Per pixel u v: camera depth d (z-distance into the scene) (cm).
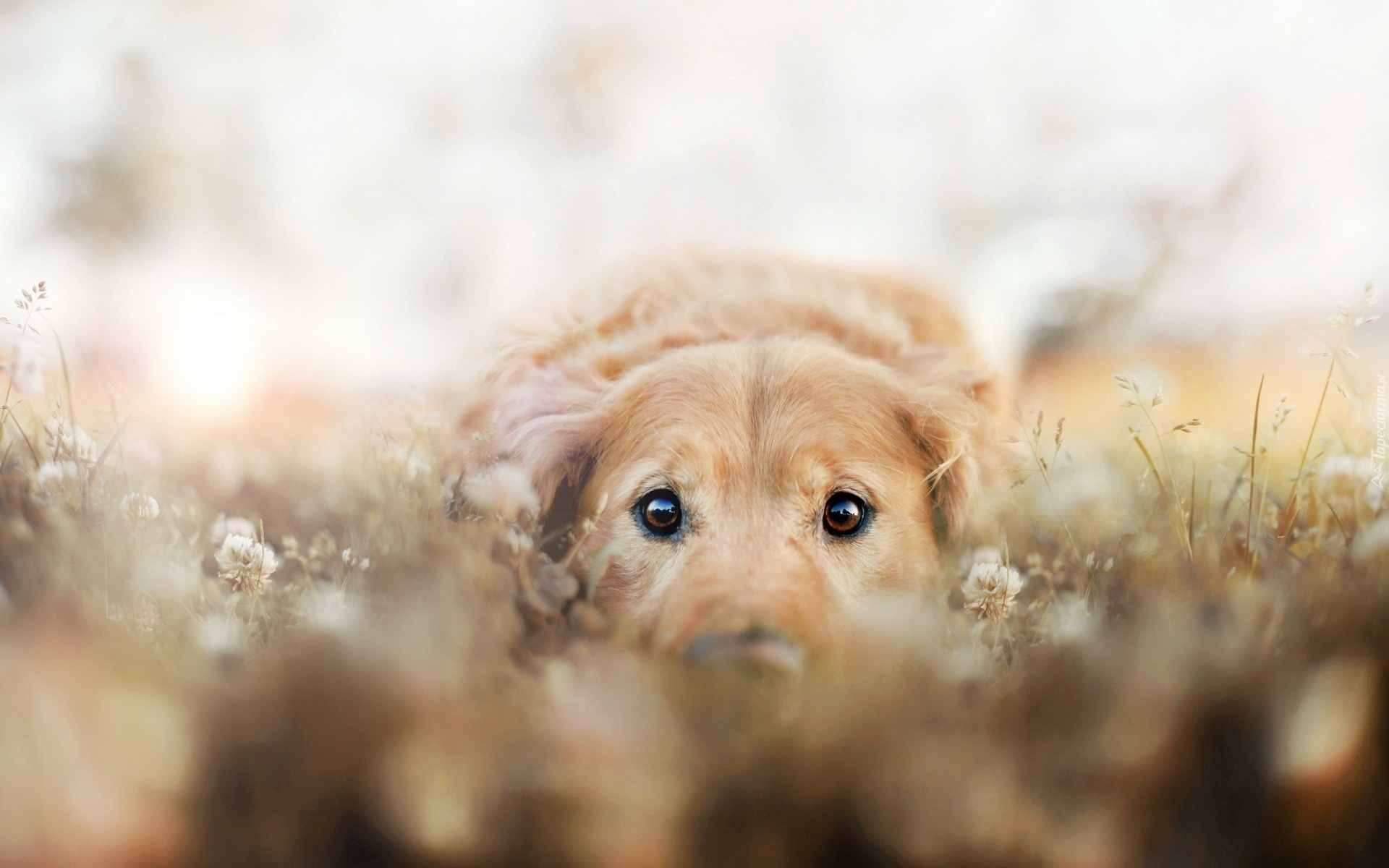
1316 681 67
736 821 63
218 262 116
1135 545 82
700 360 88
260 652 73
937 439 88
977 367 96
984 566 79
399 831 63
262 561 78
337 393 110
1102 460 95
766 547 83
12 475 78
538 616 77
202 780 63
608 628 78
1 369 80
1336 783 66
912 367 94
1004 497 91
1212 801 67
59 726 61
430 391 98
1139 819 66
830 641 79
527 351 93
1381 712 67
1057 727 67
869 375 89
